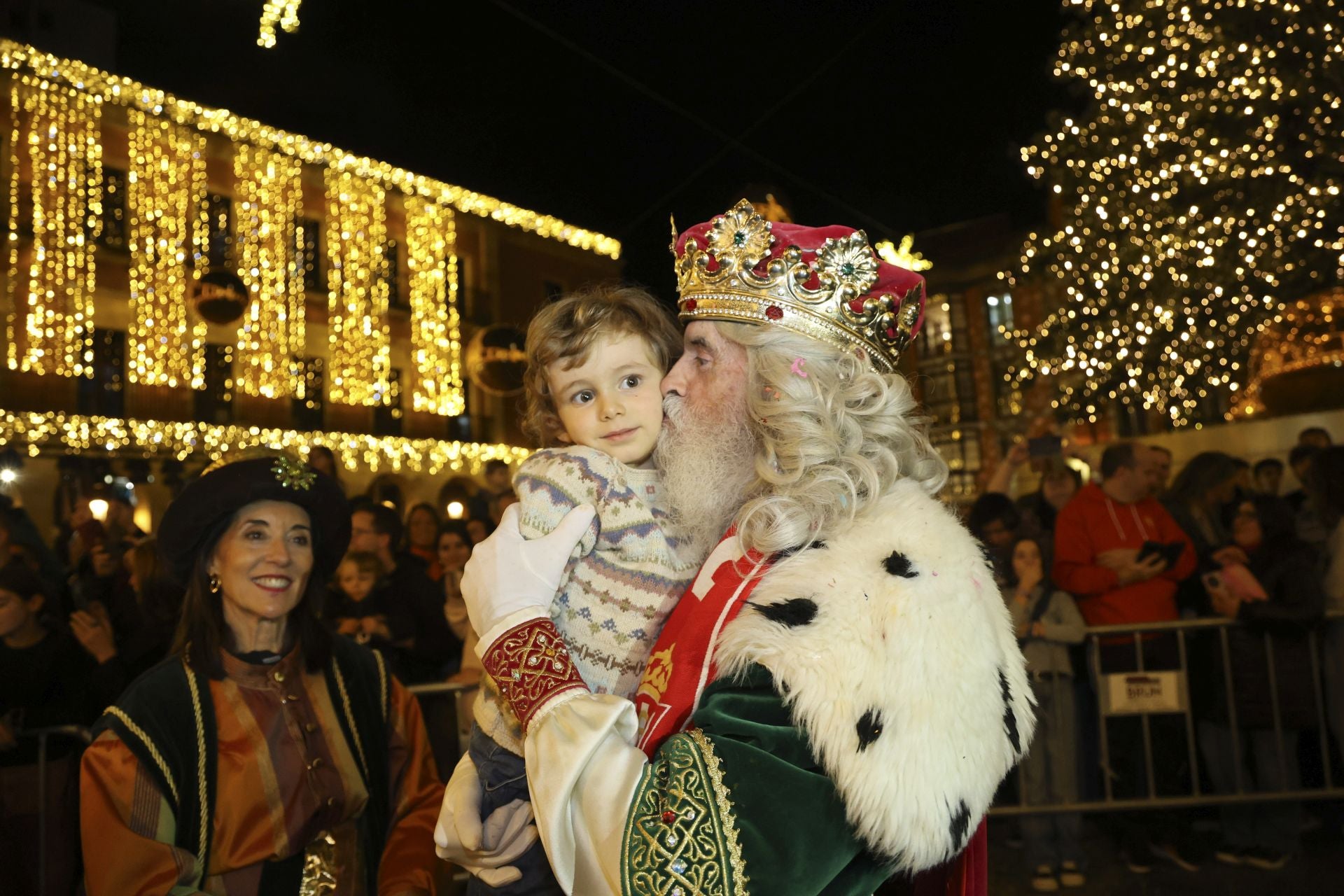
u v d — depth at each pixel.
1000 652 1.18
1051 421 8.97
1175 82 9.41
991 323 13.41
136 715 2.15
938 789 1.04
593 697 1.16
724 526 1.36
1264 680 4.65
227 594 2.28
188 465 11.97
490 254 16.00
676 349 1.54
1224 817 4.73
